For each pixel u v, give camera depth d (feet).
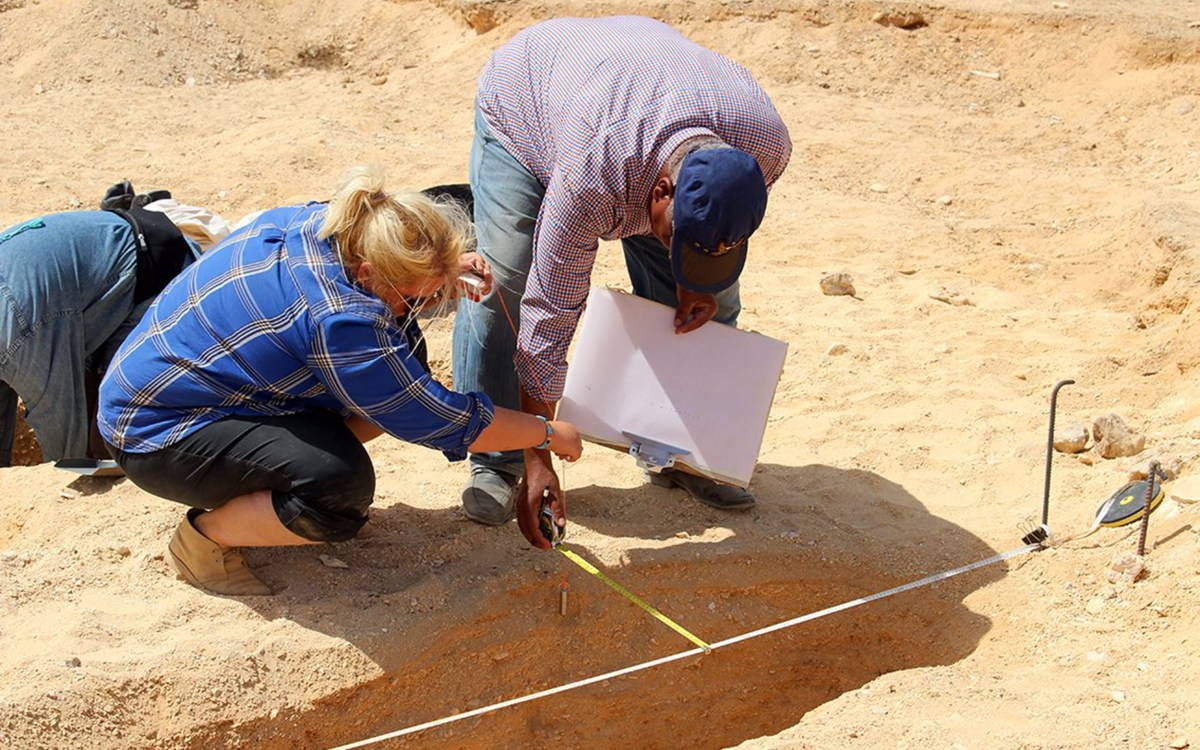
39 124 30.58
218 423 11.16
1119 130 32.58
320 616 12.08
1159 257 21.68
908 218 26.27
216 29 39.70
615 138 10.98
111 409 11.33
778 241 24.53
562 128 11.54
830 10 37.86
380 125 31.60
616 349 13.03
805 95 34.86
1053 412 13.97
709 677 13.56
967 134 32.53
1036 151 31.58
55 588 12.23
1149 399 17.67
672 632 13.30
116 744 10.78
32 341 13.83
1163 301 20.25
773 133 11.41
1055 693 11.81
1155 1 38.96
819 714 11.74
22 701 10.53
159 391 11.11
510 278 12.86
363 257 10.52
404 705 12.05
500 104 12.67
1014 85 35.73
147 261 14.62
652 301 13.14
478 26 39.17
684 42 11.96
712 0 38.55
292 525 11.41
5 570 12.40
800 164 29.81
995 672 12.44
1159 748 10.78
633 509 14.52
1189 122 31.99
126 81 35.50
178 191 25.79
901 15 37.63
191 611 11.98
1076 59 35.73
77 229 14.33
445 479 15.12
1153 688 11.74
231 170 26.86
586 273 11.59
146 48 37.09
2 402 15.16
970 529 14.53
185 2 39.99
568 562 13.23
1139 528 13.75
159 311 11.32
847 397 17.81
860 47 37.04
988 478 15.60
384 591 12.60
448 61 38.50
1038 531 13.98
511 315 13.03
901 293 22.11
